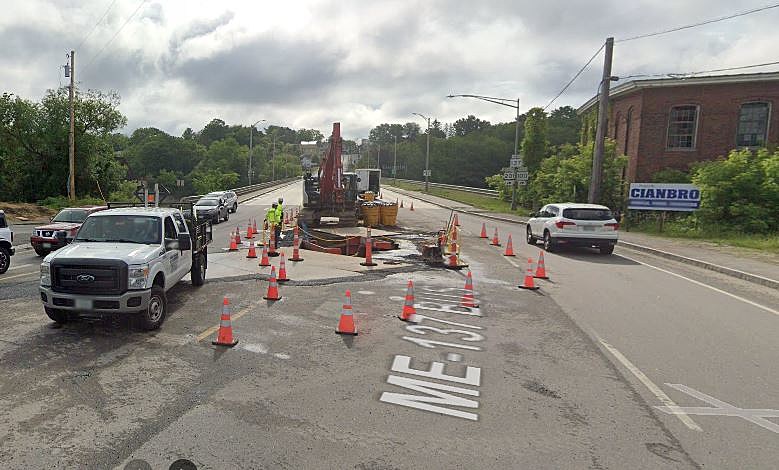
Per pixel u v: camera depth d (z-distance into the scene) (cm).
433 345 776
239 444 466
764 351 767
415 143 15850
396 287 1218
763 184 2352
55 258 776
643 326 904
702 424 526
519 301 1095
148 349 729
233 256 1652
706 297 1163
